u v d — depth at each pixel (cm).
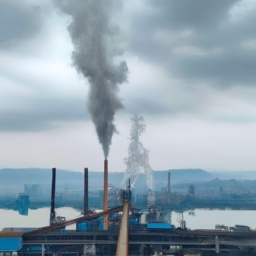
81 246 9419
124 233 9300
